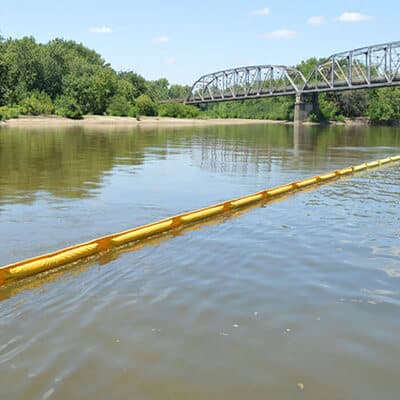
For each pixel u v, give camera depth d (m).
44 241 10.12
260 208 14.29
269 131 69.38
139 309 7.02
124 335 6.25
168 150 33.03
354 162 27.38
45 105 82.75
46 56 96.38
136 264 9.00
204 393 5.07
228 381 5.29
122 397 4.98
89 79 95.31
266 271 8.72
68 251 9.05
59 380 5.24
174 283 8.06
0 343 5.98
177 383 5.24
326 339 6.26
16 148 30.62
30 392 5.02
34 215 12.28
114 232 10.97
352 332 6.46
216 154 30.89
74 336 6.19
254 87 135.12
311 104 112.31
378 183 19.44
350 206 14.65
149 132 58.53
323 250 10.06
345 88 95.75
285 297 7.56
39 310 6.95
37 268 8.39
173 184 17.95
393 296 7.70
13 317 6.71
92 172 20.41
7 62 78.06
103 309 7.00
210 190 16.91
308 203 15.09
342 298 7.58
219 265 9.00
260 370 5.52
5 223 11.42
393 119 116.44
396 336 6.39
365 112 122.06
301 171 22.88
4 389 5.06
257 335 6.33
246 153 32.09
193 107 127.94
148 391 5.09
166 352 5.85
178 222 11.88
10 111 74.81
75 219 12.00
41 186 16.50
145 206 13.82
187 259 9.33
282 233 11.38
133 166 23.12
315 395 5.08
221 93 129.75
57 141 37.62
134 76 129.75
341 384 5.29
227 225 12.12
